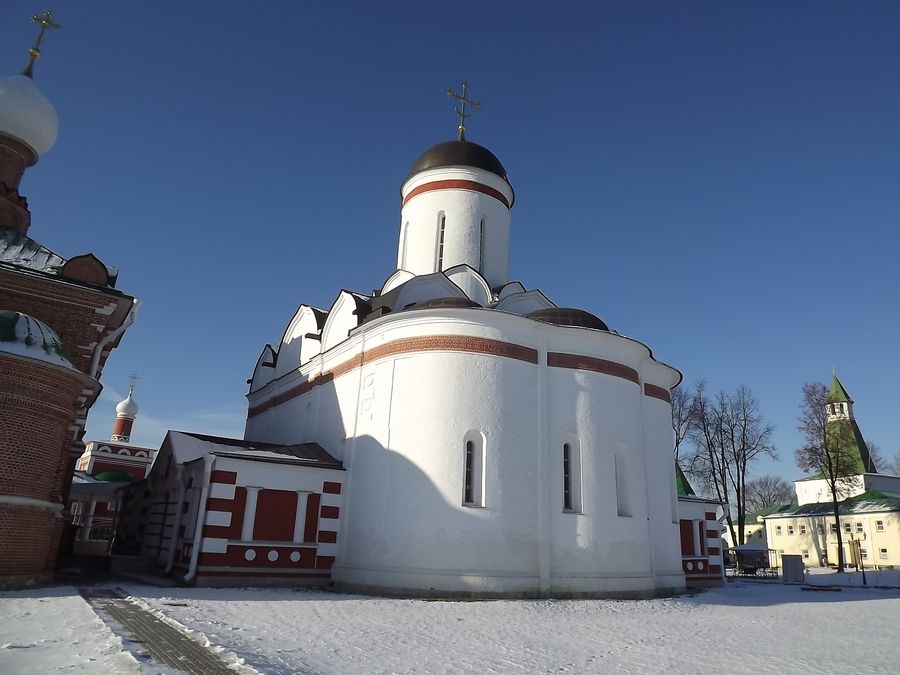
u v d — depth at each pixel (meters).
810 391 54.09
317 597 17.22
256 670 7.72
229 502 19.42
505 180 30.09
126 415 56.97
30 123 22.05
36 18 23.25
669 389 26.56
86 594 14.83
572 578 19.61
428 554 18.67
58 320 18.00
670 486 24.88
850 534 57.75
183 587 18.02
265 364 32.94
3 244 18.95
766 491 100.75
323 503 20.86
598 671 9.20
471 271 27.00
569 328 21.83
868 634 14.19
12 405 15.25
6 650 8.57
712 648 11.55
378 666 8.88
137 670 7.52
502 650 10.49
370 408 21.41
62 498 17.20
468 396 20.05
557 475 20.55
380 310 23.08
